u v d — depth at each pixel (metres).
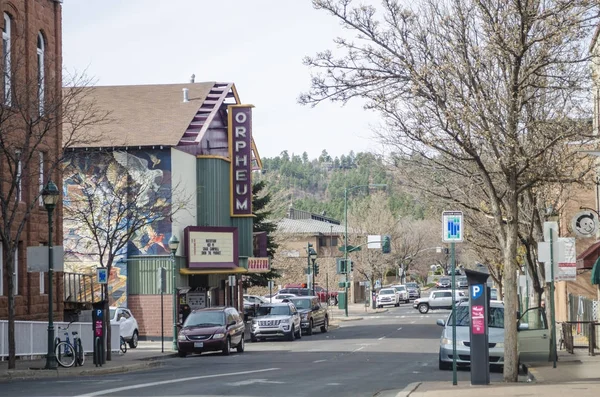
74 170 41.22
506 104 19.20
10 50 28.06
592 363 24.98
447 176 28.77
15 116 30.06
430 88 18.78
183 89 52.69
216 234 48.84
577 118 22.83
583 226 29.48
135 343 40.06
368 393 18.69
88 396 17.58
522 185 21.02
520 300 50.41
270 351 37.09
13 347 25.44
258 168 61.34
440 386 19.06
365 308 87.50
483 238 40.75
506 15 18.47
